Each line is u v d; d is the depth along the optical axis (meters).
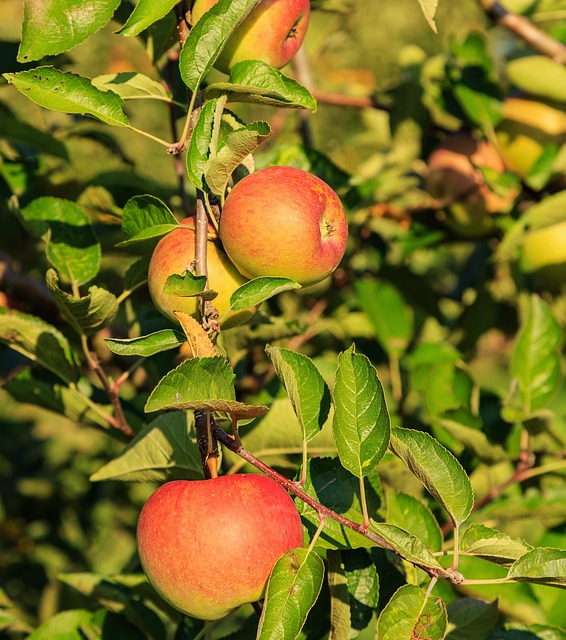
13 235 1.38
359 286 1.43
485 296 1.58
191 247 1.02
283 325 1.18
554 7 1.63
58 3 1.00
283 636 0.93
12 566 2.02
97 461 2.01
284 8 1.02
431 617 0.95
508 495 1.30
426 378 1.33
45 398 1.19
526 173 1.48
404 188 1.54
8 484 2.10
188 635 1.14
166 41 1.14
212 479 0.97
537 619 1.22
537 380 1.29
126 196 1.35
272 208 0.99
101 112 1.01
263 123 0.97
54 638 1.15
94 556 2.23
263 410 0.95
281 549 0.96
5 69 1.28
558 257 1.49
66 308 1.10
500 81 1.58
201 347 0.96
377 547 1.12
